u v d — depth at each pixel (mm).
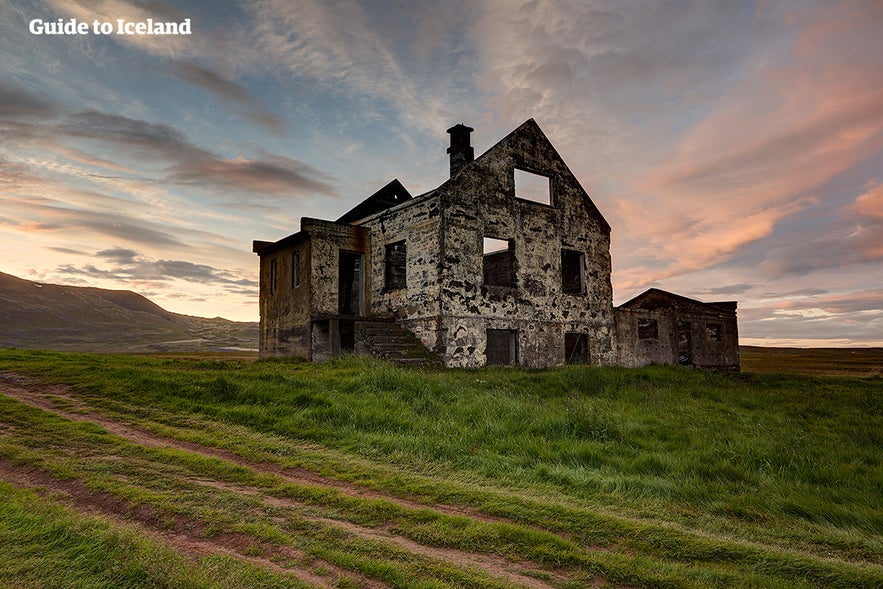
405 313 19719
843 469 7441
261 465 6973
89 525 4574
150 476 6121
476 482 6488
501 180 20500
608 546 4652
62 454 6922
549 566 4211
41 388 11570
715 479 6945
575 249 22766
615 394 14211
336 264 20797
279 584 3682
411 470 6895
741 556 4492
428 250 18953
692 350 26156
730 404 13953
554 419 9352
